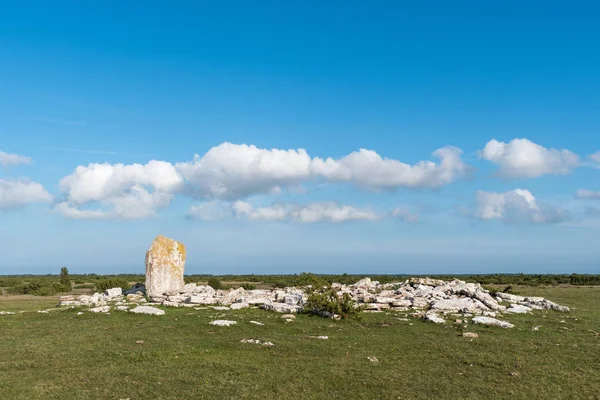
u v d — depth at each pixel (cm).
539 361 2027
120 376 1708
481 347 2262
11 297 5459
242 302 3644
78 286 8088
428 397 1575
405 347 2258
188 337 2414
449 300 3488
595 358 2094
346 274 10281
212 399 1500
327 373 1792
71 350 2097
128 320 2912
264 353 2091
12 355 2003
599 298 4634
